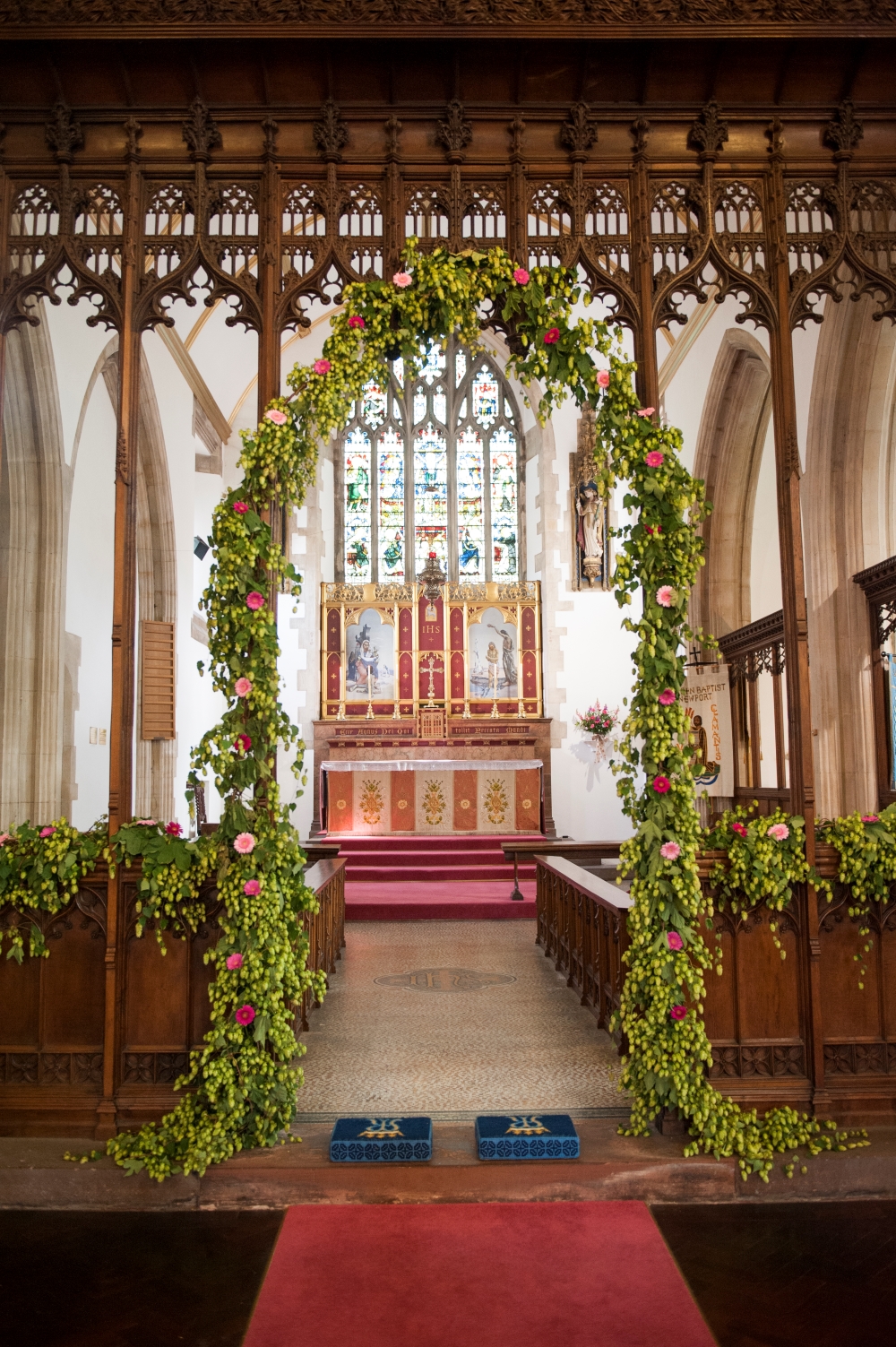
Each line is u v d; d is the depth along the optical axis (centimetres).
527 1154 400
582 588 1512
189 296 478
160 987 444
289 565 457
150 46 460
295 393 472
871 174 490
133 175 474
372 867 1332
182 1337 302
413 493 1620
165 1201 396
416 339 485
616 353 487
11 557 819
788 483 468
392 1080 500
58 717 840
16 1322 311
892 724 832
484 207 487
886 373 841
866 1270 341
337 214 481
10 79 471
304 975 446
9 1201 400
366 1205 389
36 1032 443
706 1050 422
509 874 1290
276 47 464
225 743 436
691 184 488
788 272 481
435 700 1483
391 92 481
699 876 445
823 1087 438
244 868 430
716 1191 399
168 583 1191
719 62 473
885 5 462
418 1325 307
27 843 448
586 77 478
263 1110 420
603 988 602
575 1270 340
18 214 479
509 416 1639
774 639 945
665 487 452
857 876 446
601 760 1484
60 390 835
